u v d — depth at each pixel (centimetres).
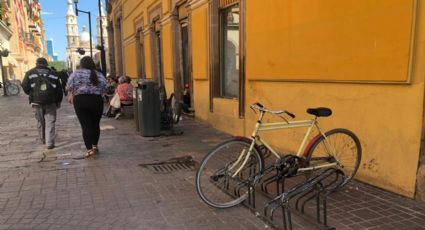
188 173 514
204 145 691
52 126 677
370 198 400
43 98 655
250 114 691
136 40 1702
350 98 453
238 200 395
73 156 617
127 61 2027
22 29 5750
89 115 608
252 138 388
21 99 1956
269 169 394
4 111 1320
